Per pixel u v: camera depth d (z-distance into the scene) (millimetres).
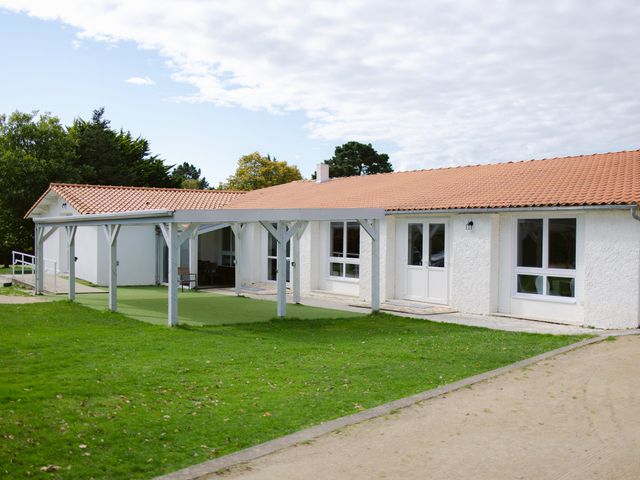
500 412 6625
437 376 8375
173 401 7125
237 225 20016
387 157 62438
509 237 14750
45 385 7691
